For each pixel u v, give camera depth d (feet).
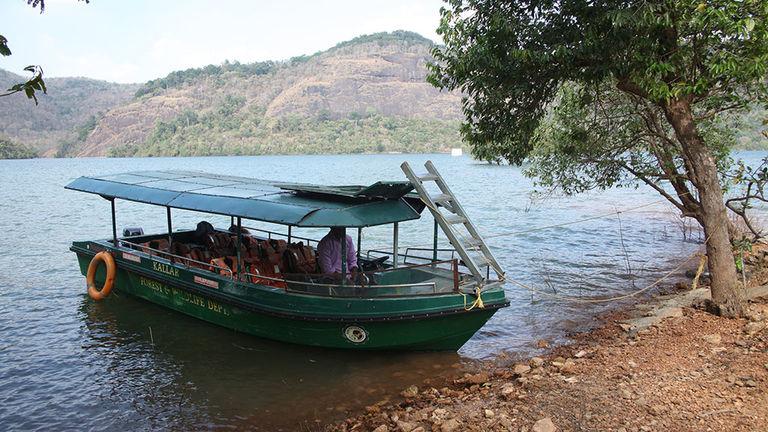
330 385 28.09
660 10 24.94
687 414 19.83
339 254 32.17
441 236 74.90
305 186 35.58
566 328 35.40
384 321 28.94
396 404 25.62
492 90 29.81
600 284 46.88
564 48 26.37
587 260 56.85
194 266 37.09
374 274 31.65
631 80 27.76
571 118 41.70
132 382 29.09
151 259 38.99
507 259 57.82
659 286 45.14
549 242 67.31
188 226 89.51
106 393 27.99
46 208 112.06
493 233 76.13
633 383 23.06
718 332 28.17
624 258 57.47
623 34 25.96
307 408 25.85
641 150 42.39
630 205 102.37
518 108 31.30
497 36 29.07
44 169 344.28
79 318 38.96
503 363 30.01
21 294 45.50
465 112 32.01
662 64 25.68
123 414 25.94
